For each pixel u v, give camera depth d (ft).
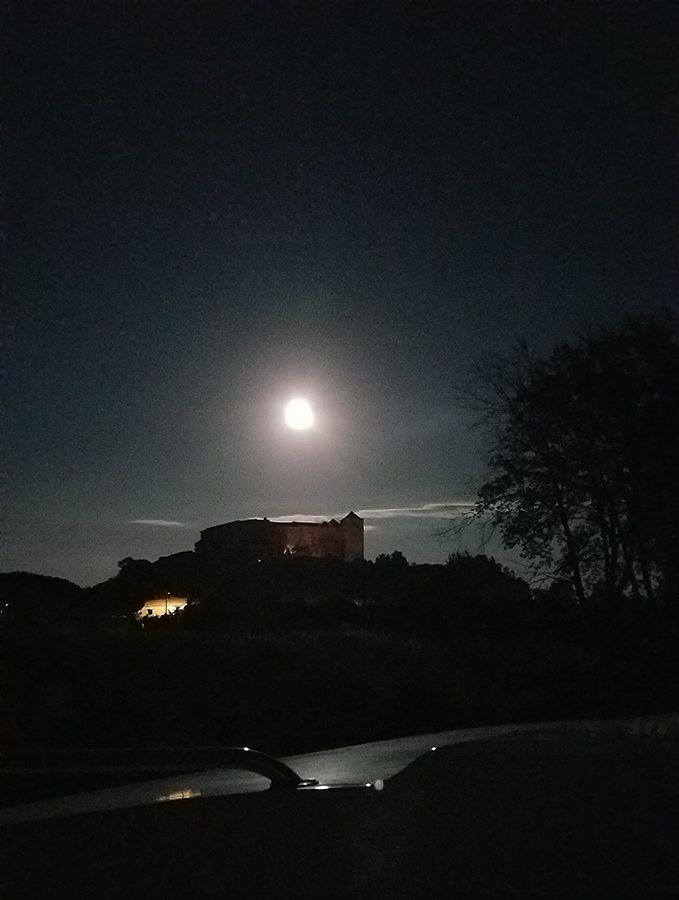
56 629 72.23
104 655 68.13
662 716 45.24
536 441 116.06
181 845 22.02
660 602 113.70
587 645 110.11
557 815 23.63
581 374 113.39
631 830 22.65
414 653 87.04
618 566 118.62
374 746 36.50
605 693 82.17
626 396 111.86
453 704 74.02
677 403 110.52
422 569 144.46
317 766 30.76
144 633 77.77
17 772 26.45
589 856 21.31
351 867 20.81
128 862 21.30
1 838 22.65
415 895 19.72
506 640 107.24
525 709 73.77
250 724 63.72
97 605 124.06
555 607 119.03
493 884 19.99
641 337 113.60
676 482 110.22
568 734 36.27
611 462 114.01
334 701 70.74
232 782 28.89
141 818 23.98
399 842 22.27
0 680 60.64
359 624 120.88
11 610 78.23
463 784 26.37
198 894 19.75
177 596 137.69
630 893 19.62
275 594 138.10
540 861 20.98
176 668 69.21
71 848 22.06
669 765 28.19
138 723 60.90
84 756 26.78
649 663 99.60
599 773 27.37
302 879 20.34
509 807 24.16
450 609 122.62
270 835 22.65
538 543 117.91
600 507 114.52
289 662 74.64
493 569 131.95
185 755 26.53
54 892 19.88
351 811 24.21
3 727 56.80
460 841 22.12
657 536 111.96
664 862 20.94
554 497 117.08
